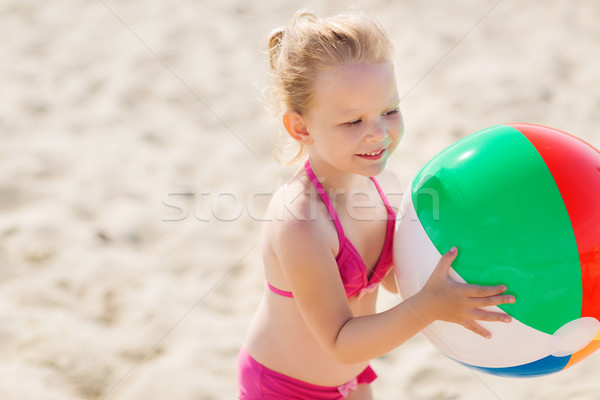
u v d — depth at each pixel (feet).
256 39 23.31
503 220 6.70
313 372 8.36
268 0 25.58
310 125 7.63
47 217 15.75
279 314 8.21
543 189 6.73
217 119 19.70
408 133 18.62
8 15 24.84
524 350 6.98
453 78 20.70
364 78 7.18
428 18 23.82
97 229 15.61
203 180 17.39
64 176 17.37
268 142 18.72
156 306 13.53
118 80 21.38
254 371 8.54
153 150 18.51
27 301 13.47
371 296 8.48
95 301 13.66
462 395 11.62
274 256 7.93
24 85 21.09
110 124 19.52
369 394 9.25
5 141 18.62
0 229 15.31
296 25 7.61
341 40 7.23
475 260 6.77
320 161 7.79
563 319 6.76
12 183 16.87
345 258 7.66
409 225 7.46
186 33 23.76
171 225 15.93
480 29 23.07
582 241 6.61
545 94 19.79
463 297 6.79
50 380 11.76
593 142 17.93
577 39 22.41
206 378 11.91
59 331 12.75
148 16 24.84
